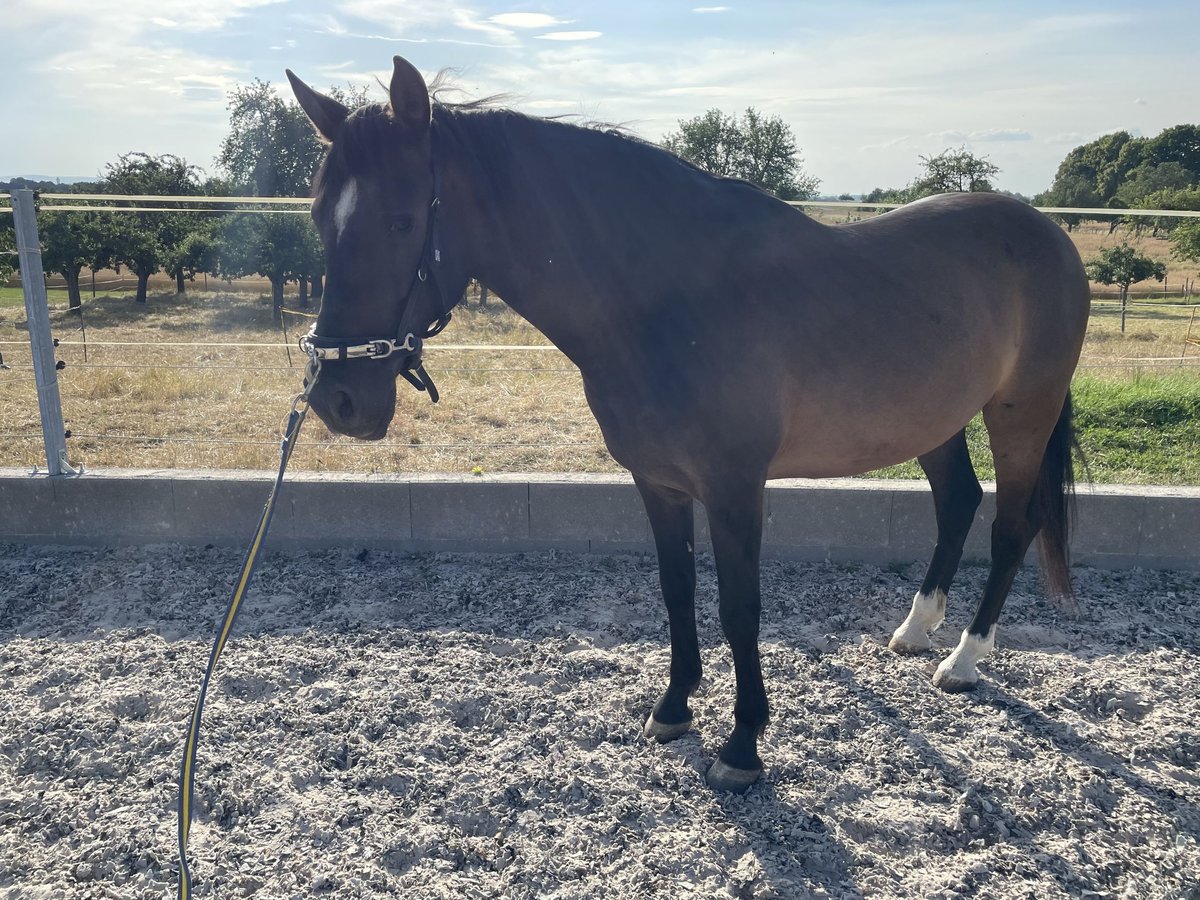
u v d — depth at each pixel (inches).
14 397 354.6
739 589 102.4
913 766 108.3
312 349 87.5
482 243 94.8
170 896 87.5
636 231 96.6
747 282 99.0
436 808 101.0
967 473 141.3
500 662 134.7
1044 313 123.3
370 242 85.9
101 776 107.8
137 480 182.2
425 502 179.5
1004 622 148.9
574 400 349.1
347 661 135.4
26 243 178.4
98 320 612.7
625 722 119.7
